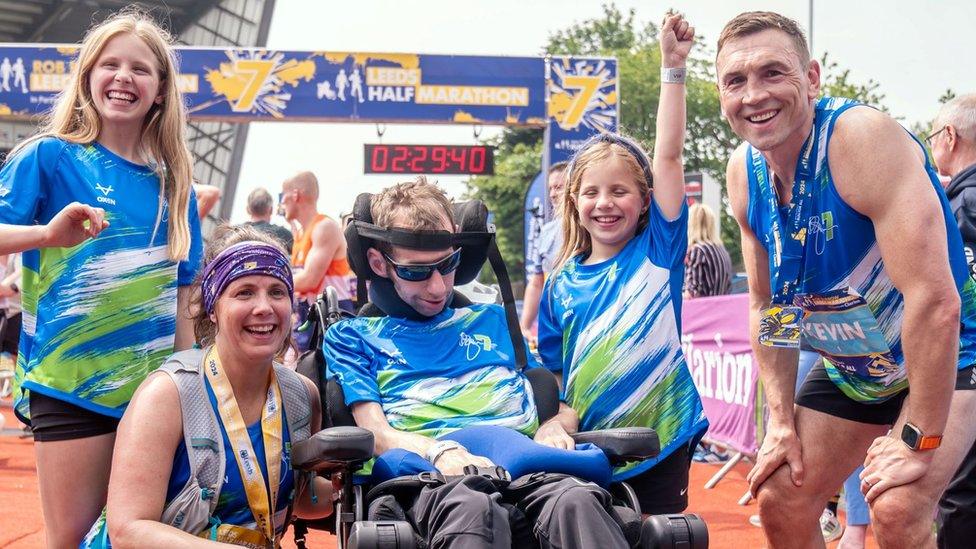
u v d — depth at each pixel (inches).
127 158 145.7
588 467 123.4
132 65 142.2
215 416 121.9
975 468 158.6
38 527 232.2
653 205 151.6
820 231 131.5
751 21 129.1
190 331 153.9
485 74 606.9
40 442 139.1
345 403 138.7
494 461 125.3
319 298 155.3
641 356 147.3
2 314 388.8
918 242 121.6
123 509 116.0
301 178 333.1
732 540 232.8
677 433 147.0
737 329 298.7
